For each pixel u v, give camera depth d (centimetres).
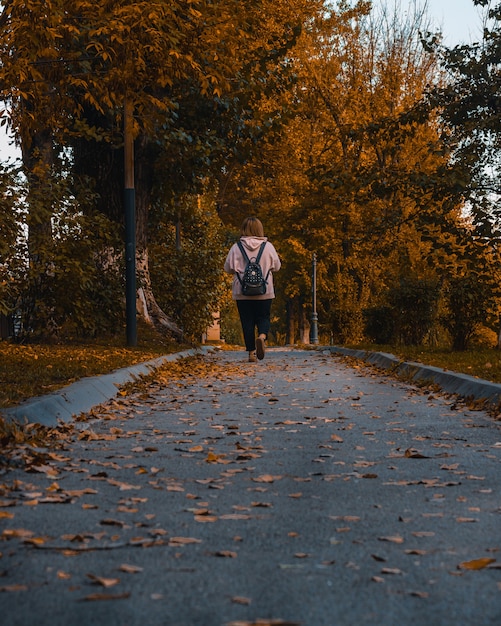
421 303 2244
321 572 337
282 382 1269
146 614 285
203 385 1227
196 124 2316
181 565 346
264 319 1480
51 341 1927
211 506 459
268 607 294
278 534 399
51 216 1745
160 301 2830
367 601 301
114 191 2316
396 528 411
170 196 2450
